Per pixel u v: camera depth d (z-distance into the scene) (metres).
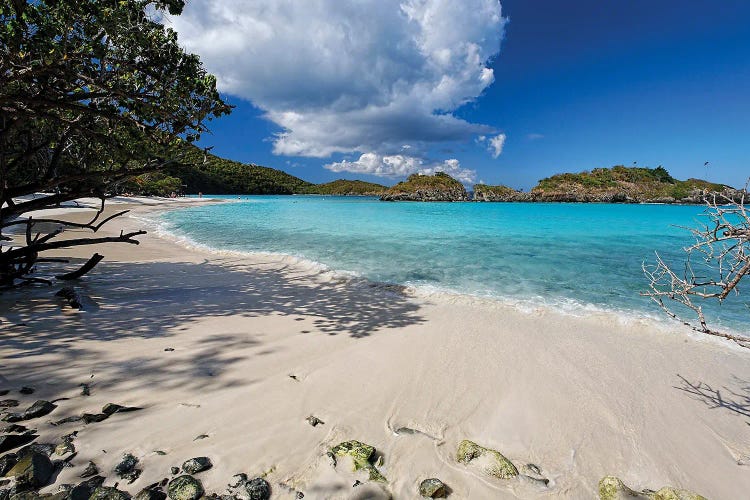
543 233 23.33
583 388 4.54
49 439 3.12
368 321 6.78
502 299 8.53
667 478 3.15
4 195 6.78
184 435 3.32
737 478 3.17
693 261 13.67
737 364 5.32
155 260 12.01
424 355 5.33
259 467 2.98
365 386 4.39
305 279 10.03
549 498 2.86
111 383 4.10
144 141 7.00
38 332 5.34
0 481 2.59
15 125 6.11
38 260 8.45
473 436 3.59
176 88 6.58
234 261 12.35
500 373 4.85
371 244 17.41
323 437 3.42
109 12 5.48
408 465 3.12
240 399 3.97
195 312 6.81
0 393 3.72
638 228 27.45
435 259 13.66
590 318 7.26
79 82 5.99
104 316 6.24
